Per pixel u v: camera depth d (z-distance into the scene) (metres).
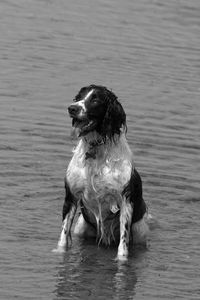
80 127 11.64
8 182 14.27
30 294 10.08
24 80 20.72
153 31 27.20
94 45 24.72
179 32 27.55
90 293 10.30
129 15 28.94
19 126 17.44
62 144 16.56
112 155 11.81
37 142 16.53
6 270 10.80
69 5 29.48
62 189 14.24
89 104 11.56
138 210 12.30
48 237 12.20
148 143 17.00
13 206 13.25
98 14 28.62
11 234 12.14
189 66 23.59
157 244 12.37
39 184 14.35
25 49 23.52
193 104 20.14
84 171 11.85
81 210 12.49
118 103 11.81
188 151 16.80
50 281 10.59
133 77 21.84
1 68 21.53
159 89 21.02
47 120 18.00
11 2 29.06
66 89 20.28
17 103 18.97
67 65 22.39
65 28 26.33
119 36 26.02
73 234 12.73
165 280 10.93
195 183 15.06
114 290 10.45
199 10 30.83
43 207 13.38
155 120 18.58
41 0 29.83
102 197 11.95
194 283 10.87
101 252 11.99
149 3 31.11
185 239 12.62
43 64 22.27
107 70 22.23
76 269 11.12
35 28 25.94
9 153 15.72
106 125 11.66
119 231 12.46
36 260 11.29
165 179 15.12
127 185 11.85
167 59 24.09
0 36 24.59
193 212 13.80
